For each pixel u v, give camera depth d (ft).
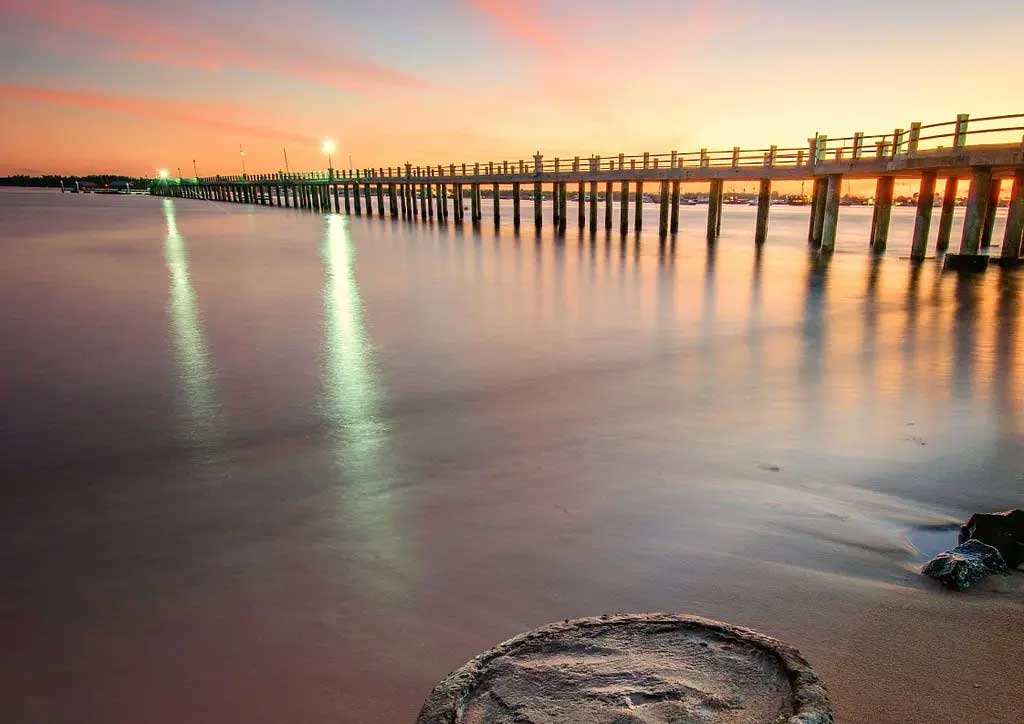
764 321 39.96
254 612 11.68
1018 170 54.65
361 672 9.85
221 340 35.45
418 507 15.71
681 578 11.79
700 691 5.04
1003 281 50.72
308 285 56.24
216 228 134.10
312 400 25.38
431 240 107.24
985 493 15.46
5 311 43.47
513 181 128.88
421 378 28.30
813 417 21.63
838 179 76.18
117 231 122.11
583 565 12.47
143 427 22.70
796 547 12.85
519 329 38.45
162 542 14.67
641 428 21.17
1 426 22.84
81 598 12.55
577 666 5.47
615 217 188.65
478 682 5.35
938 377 26.04
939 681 8.64
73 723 9.30
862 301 45.57
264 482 17.85
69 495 17.49
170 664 10.42
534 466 18.13
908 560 12.20
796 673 5.16
